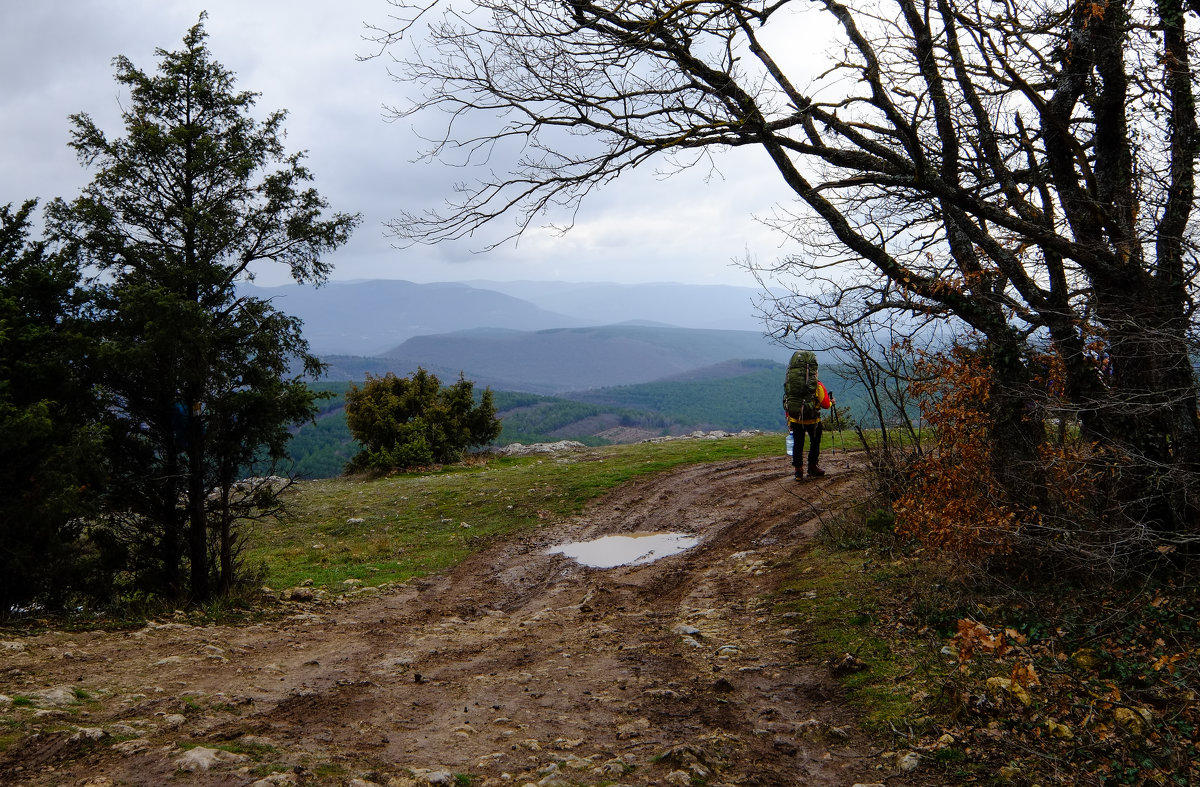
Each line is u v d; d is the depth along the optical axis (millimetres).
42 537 8500
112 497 9867
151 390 9938
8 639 7082
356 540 15406
